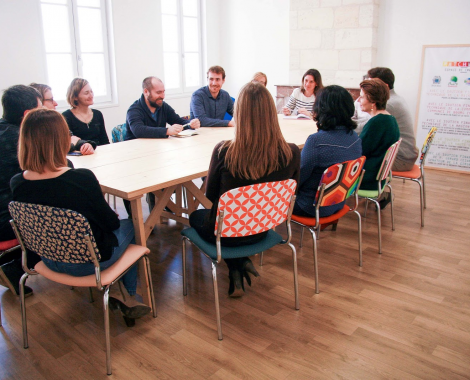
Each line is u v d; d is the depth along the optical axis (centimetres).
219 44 666
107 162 247
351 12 503
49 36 474
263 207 185
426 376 174
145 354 190
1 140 208
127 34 536
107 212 175
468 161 461
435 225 327
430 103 474
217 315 197
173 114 354
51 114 162
